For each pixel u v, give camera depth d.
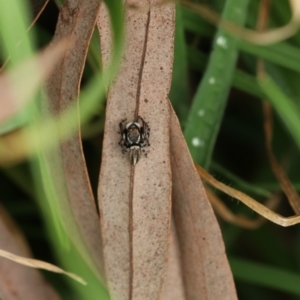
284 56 0.33
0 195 0.33
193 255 0.30
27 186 0.32
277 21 0.33
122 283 0.30
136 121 0.30
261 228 0.34
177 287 0.31
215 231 0.30
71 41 0.29
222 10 0.33
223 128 0.35
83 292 0.30
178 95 0.33
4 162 0.31
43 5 0.30
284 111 0.33
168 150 0.30
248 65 0.33
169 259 0.30
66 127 0.29
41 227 0.33
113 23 0.28
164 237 0.30
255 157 0.34
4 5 0.28
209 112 0.32
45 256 0.33
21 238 0.31
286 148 0.34
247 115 0.35
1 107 0.29
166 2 0.29
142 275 0.30
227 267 0.30
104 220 0.30
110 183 0.30
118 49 0.28
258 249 0.34
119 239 0.30
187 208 0.30
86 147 0.33
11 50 0.29
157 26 0.30
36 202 0.32
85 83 0.33
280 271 0.33
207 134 0.32
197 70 0.34
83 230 0.30
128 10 0.30
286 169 0.34
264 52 0.33
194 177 0.30
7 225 0.31
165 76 0.30
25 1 0.30
